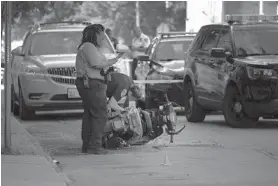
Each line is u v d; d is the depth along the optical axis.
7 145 23.38
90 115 24.31
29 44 39.44
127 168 21.06
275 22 34.97
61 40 39.72
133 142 25.25
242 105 32.28
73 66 36.78
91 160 22.62
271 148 25.38
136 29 51.44
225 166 21.42
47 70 36.84
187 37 42.66
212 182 18.95
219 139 28.08
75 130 32.03
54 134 30.34
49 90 36.69
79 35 40.06
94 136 24.08
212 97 33.88
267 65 31.44
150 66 40.72
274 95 31.50
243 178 19.50
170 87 39.03
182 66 39.78
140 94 25.47
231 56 33.22
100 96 23.92
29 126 34.28
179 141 27.28
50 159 22.27
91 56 23.75
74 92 36.78
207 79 34.31
